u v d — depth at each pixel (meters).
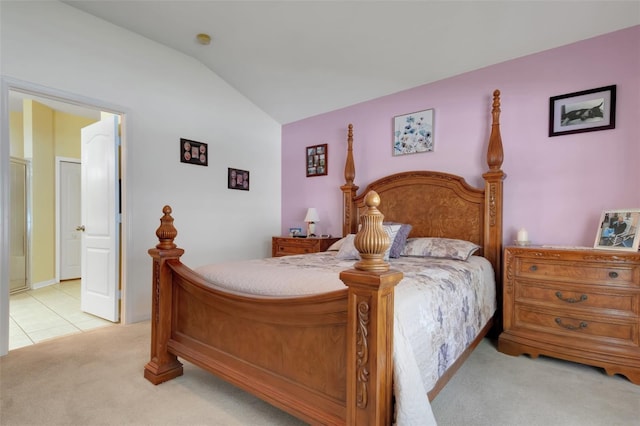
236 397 1.87
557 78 2.77
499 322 2.87
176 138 3.56
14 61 2.49
